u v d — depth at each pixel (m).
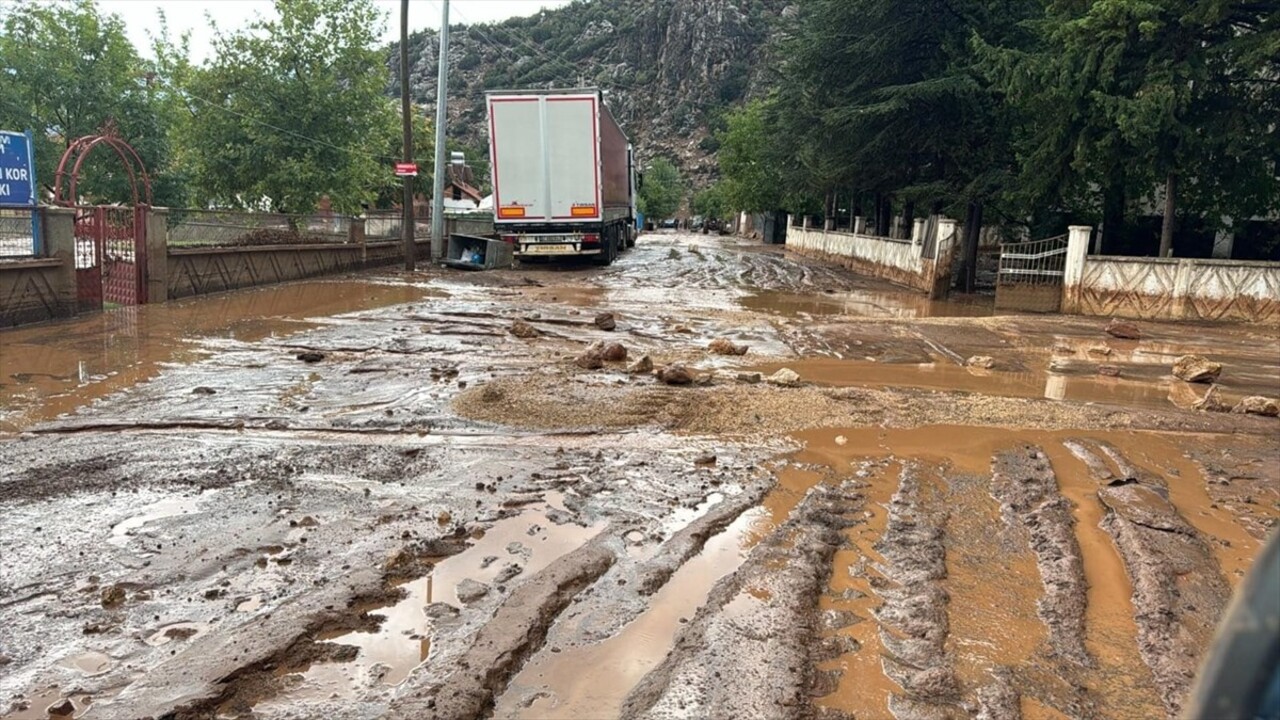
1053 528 4.54
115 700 2.74
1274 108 16.22
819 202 45.50
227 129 24.42
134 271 13.41
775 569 3.92
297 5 24.27
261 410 6.73
